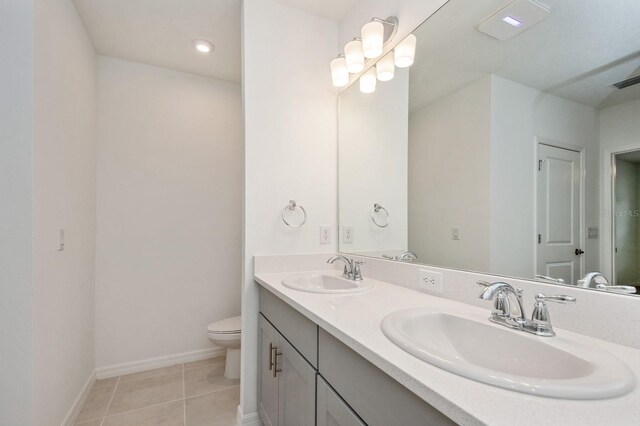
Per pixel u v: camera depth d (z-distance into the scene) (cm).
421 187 134
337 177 189
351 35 178
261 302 161
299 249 176
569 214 84
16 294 117
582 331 77
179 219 240
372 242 162
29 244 119
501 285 82
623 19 74
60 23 148
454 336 90
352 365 79
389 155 153
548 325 77
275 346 137
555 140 87
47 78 133
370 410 71
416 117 137
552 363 68
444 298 115
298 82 178
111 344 215
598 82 78
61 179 148
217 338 205
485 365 80
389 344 70
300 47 179
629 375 53
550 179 88
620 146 74
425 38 130
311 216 180
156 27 191
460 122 117
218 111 257
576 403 46
